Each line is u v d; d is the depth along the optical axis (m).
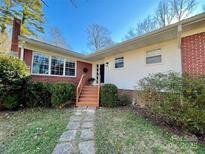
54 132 3.92
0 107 6.14
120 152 2.98
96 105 7.85
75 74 11.30
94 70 12.93
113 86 8.00
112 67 10.39
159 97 4.76
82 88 9.40
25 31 14.01
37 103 7.01
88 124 4.71
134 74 8.59
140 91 5.95
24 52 7.99
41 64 8.88
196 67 5.34
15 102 6.28
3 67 5.67
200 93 3.90
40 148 3.05
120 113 6.29
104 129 4.27
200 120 3.68
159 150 3.10
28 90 6.65
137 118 5.51
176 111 4.16
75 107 7.46
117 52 9.65
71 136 3.70
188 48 5.65
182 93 4.19
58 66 9.98
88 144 3.27
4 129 4.10
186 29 5.57
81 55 10.95
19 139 3.48
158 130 4.29
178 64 6.34
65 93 7.37
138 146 3.27
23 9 13.57
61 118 5.32
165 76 5.04
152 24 19.89
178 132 4.16
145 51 8.02
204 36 5.24
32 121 4.88
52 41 22.22
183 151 3.08
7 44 12.41
